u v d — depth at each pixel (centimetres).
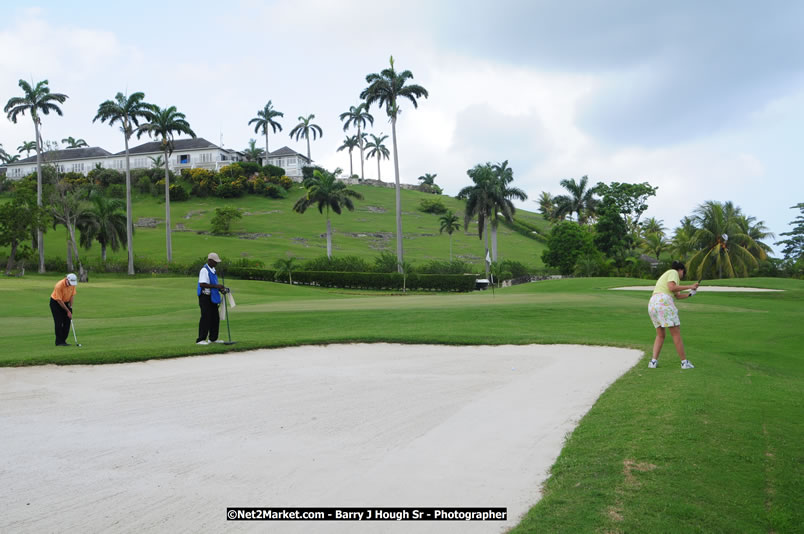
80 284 4269
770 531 387
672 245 6794
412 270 5966
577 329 1641
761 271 6156
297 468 523
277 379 898
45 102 6544
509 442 586
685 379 830
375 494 461
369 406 738
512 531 387
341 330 1528
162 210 10838
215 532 400
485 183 6153
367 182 14638
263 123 13088
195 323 1720
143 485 485
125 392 814
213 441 601
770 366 1170
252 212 11119
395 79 5925
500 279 6053
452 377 915
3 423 666
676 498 424
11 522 417
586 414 671
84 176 11456
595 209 8400
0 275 5700
